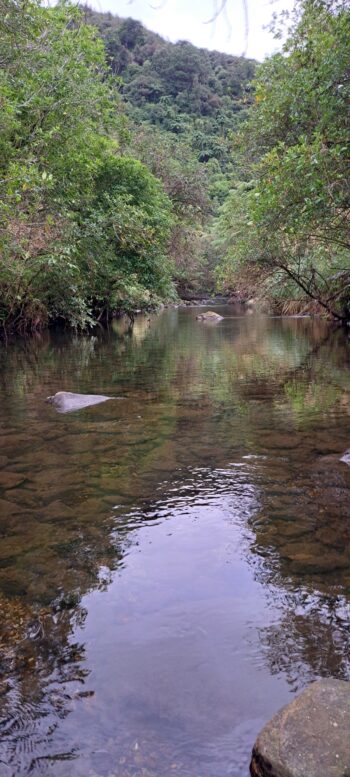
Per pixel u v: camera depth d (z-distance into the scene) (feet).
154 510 10.59
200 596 7.61
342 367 31.42
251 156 43.21
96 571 8.31
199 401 21.48
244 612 7.22
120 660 6.30
